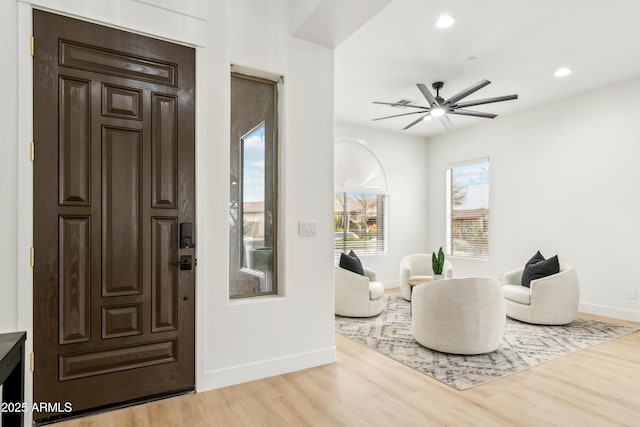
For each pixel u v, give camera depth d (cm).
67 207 199
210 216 238
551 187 494
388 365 283
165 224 225
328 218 290
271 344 261
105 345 208
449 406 219
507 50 351
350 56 364
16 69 188
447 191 647
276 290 277
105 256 208
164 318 224
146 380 219
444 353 311
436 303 313
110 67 211
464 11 288
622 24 304
